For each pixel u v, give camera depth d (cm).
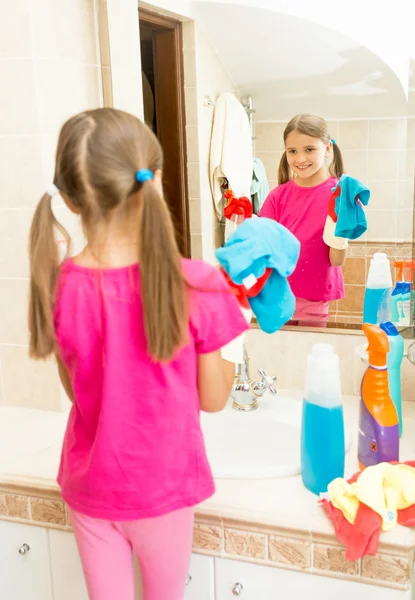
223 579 125
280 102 156
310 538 115
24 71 151
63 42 159
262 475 129
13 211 160
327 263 158
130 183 94
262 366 169
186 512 109
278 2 150
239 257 113
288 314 124
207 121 164
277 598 122
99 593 113
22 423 162
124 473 104
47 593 141
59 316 104
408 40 141
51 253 102
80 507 107
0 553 142
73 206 100
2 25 150
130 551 115
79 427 111
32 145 155
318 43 149
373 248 154
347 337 160
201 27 158
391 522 111
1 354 171
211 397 109
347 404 159
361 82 147
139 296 100
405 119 146
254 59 156
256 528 119
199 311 102
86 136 94
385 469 117
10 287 165
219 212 167
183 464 106
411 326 155
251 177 162
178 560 112
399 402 140
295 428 149
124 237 101
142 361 102
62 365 113
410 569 113
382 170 150
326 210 156
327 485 123
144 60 167
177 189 170
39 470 136
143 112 170
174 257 95
